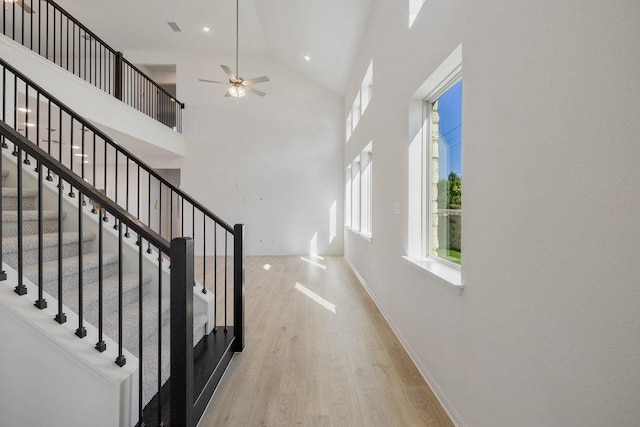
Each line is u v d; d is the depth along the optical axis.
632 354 0.84
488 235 1.50
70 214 2.68
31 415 1.42
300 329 3.25
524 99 1.25
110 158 8.43
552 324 1.10
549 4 1.12
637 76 0.82
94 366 1.41
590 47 0.95
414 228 2.73
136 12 6.79
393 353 2.71
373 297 4.31
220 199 8.39
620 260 0.87
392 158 3.30
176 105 8.38
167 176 9.78
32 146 1.43
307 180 8.45
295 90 8.45
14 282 1.54
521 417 1.26
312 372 2.38
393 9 3.26
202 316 2.60
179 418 1.44
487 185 1.51
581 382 0.99
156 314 2.20
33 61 3.97
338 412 1.92
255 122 8.43
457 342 1.80
